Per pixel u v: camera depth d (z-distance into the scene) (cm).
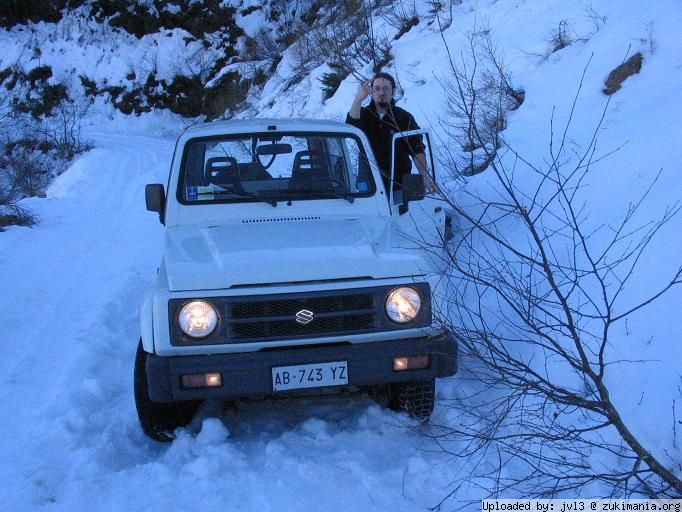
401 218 483
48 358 549
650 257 449
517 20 1027
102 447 404
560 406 395
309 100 1498
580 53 793
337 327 379
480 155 744
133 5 3206
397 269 386
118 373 521
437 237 480
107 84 3092
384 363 379
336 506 339
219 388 369
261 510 337
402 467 373
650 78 655
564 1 961
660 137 557
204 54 3070
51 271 802
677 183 496
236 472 369
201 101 3034
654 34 706
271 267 379
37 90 3103
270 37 2802
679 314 403
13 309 664
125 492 354
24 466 383
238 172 484
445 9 1288
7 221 1052
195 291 371
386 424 417
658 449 349
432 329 384
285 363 371
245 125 502
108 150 2184
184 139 489
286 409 447
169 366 366
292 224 454
